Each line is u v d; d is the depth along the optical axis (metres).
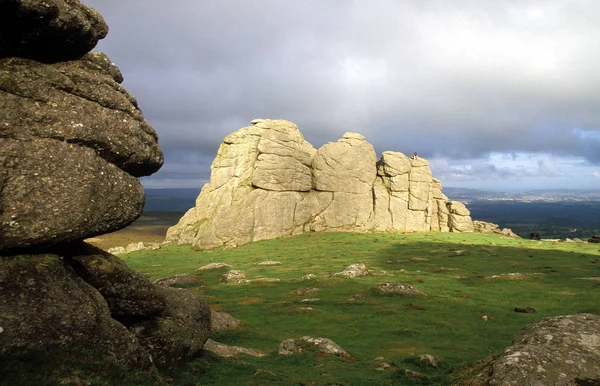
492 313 43.16
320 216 124.19
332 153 127.50
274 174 118.38
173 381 20.48
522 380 16.30
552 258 80.44
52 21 18.48
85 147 19.97
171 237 118.00
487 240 108.06
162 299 22.84
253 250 99.62
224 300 51.09
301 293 52.91
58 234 18.80
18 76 18.78
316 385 22.25
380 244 100.44
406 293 50.75
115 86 22.12
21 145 18.11
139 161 22.42
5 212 17.50
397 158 131.25
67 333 17.25
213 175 122.81
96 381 16.20
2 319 16.06
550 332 18.92
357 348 32.00
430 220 131.38
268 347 32.09
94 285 21.03
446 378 21.89
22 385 14.29
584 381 16.28
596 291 51.78
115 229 21.25
